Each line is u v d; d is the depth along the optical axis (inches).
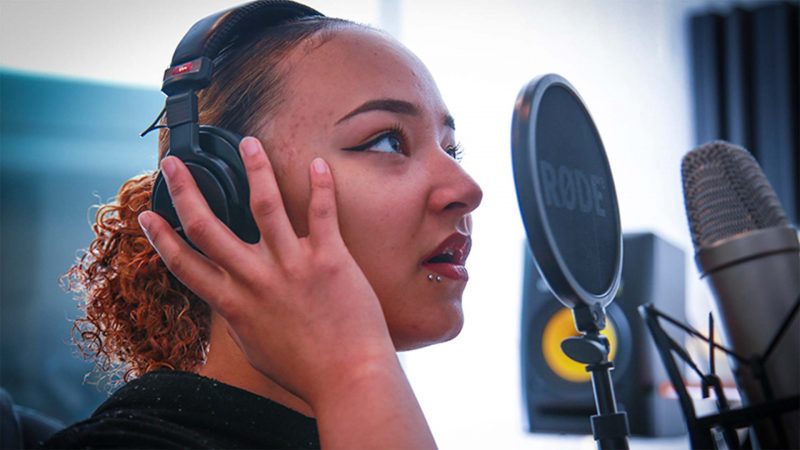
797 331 22.1
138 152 78.2
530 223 23.5
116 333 33.8
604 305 25.5
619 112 123.1
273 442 27.6
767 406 21.5
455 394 102.1
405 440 24.1
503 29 113.2
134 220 33.1
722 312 23.0
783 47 131.0
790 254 22.5
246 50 31.6
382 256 28.4
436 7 111.0
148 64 92.2
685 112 132.4
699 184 24.3
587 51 120.7
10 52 87.3
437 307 29.0
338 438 24.3
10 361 73.0
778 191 128.6
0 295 73.4
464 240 29.9
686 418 22.7
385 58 30.6
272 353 26.0
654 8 130.0
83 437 26.0
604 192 27.5
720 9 135.6
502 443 98.7
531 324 77.6
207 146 28.4
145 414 27.3
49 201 75.7
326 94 29.4
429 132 30.3
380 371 25.0
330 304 25.8
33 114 76.1
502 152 108.7
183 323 32.4
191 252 27.1
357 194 28.4
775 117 130.2
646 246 75.0
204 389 28.0
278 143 29.2
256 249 26.6
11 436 39.1
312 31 31.4
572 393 75.0
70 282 38.2
